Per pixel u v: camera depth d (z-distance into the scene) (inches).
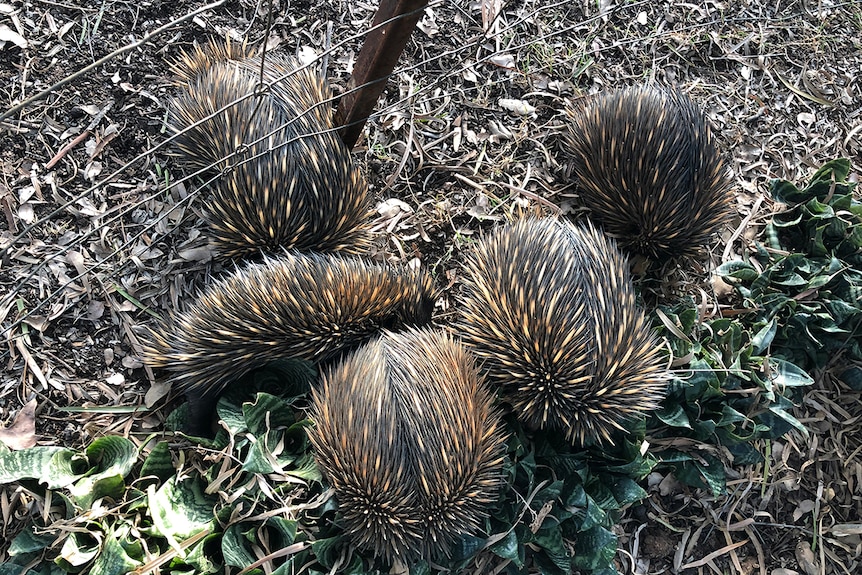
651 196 45.5
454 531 35.2
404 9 35.0
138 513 37.0
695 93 58.9
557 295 37.8
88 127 46.4
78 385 41.3
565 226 40.3
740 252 54.0
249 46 50.4
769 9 63.6
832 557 46.7
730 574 45.1
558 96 55.9
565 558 39.9
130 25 48.9
